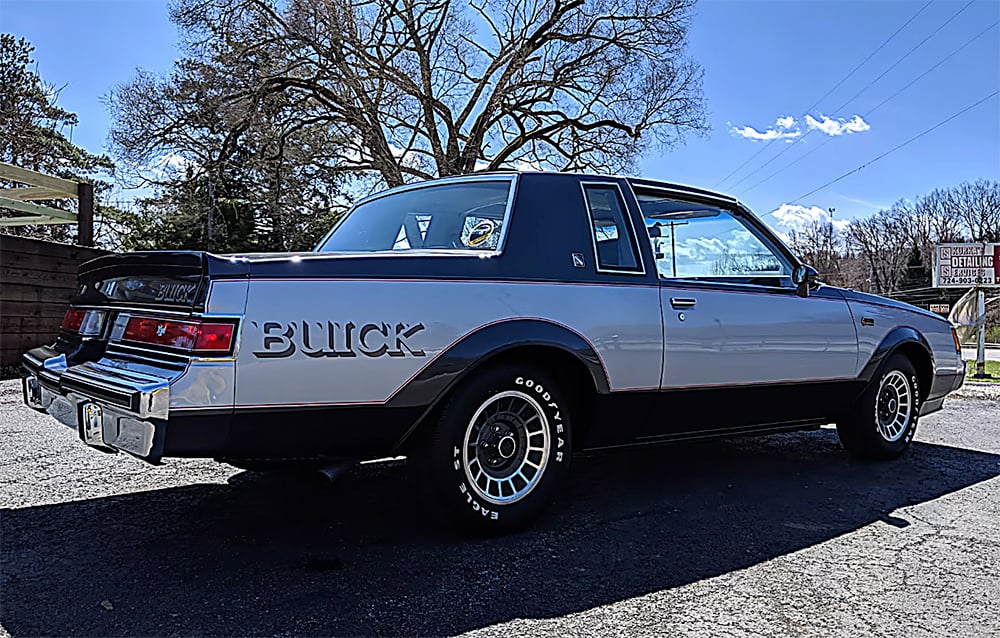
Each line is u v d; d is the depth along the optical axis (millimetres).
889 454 4590
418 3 21156
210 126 21594
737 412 3795
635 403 3346
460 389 2850
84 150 28469
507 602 2369
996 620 2283
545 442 3123
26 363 3252
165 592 2414
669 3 21797
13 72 26672
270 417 2479
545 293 3059
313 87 20875
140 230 28078
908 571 2703
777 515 3404
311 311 2533
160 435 2334
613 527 3180
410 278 2754
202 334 2379
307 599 2367
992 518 3400
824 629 2207
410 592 2434
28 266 8461
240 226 26734
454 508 2875
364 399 2617
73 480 3887
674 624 2227
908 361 4695
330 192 24000
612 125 22453
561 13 22234
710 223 3852
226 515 3291
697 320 3521
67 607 2291
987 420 6496
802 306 4020
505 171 3396
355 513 3326
